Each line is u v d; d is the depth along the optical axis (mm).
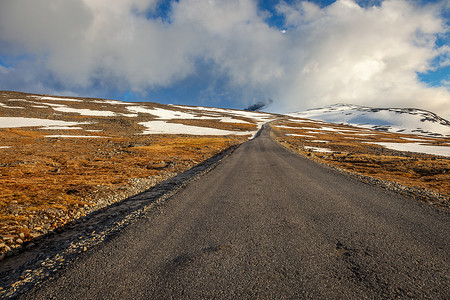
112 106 112188
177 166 18188
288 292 2670
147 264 3443
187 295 2672
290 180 9984
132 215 6070
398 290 2646
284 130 88812
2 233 5910
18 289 3119
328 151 37406
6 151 25109
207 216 5555
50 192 10008
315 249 3730
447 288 2678
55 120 68875
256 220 5164
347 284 2791
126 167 17984
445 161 24281
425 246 3789
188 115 116125
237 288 2777
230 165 15578
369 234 4293
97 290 2859
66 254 4152
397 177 15180
